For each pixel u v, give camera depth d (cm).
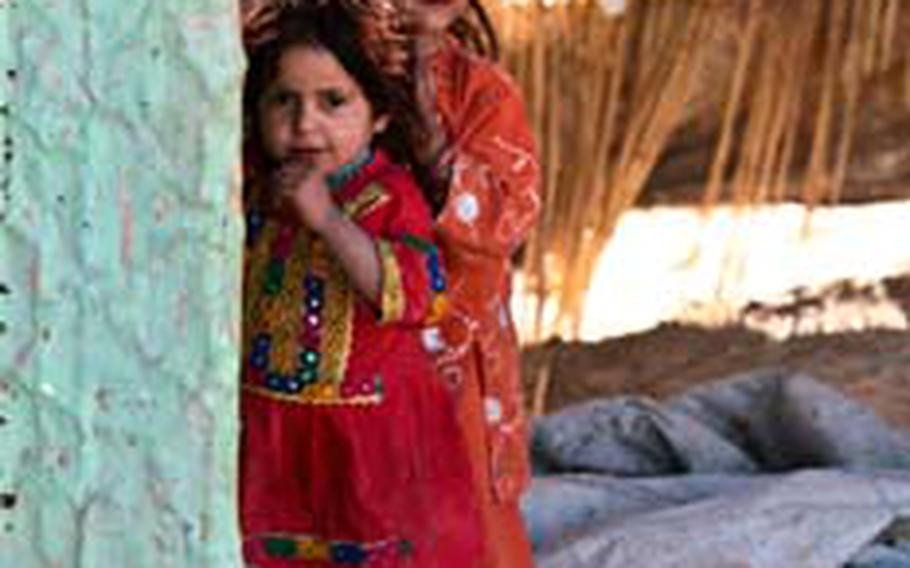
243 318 326
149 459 225
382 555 321
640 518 491
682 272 789
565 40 779
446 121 351
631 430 586
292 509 325
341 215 312
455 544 328
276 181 309
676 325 774
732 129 808
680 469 574
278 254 324
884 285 786
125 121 217
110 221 220
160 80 216
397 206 322
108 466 226
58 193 219
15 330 222
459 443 333
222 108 216
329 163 321
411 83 333
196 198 218
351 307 321
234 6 216
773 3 795
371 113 325
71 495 226
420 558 324
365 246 312
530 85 777
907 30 815
